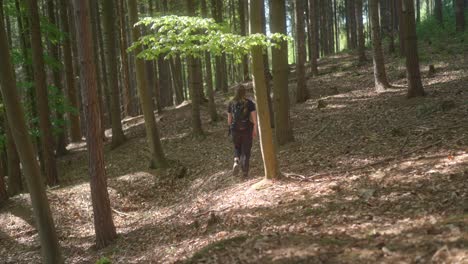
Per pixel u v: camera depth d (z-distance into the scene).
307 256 4.65
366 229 5.02
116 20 22.94
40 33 12.41
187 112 19.02
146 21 6.80
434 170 6.43
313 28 22.31
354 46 32.38
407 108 11.44
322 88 18.38
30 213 10.34
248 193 7.42
